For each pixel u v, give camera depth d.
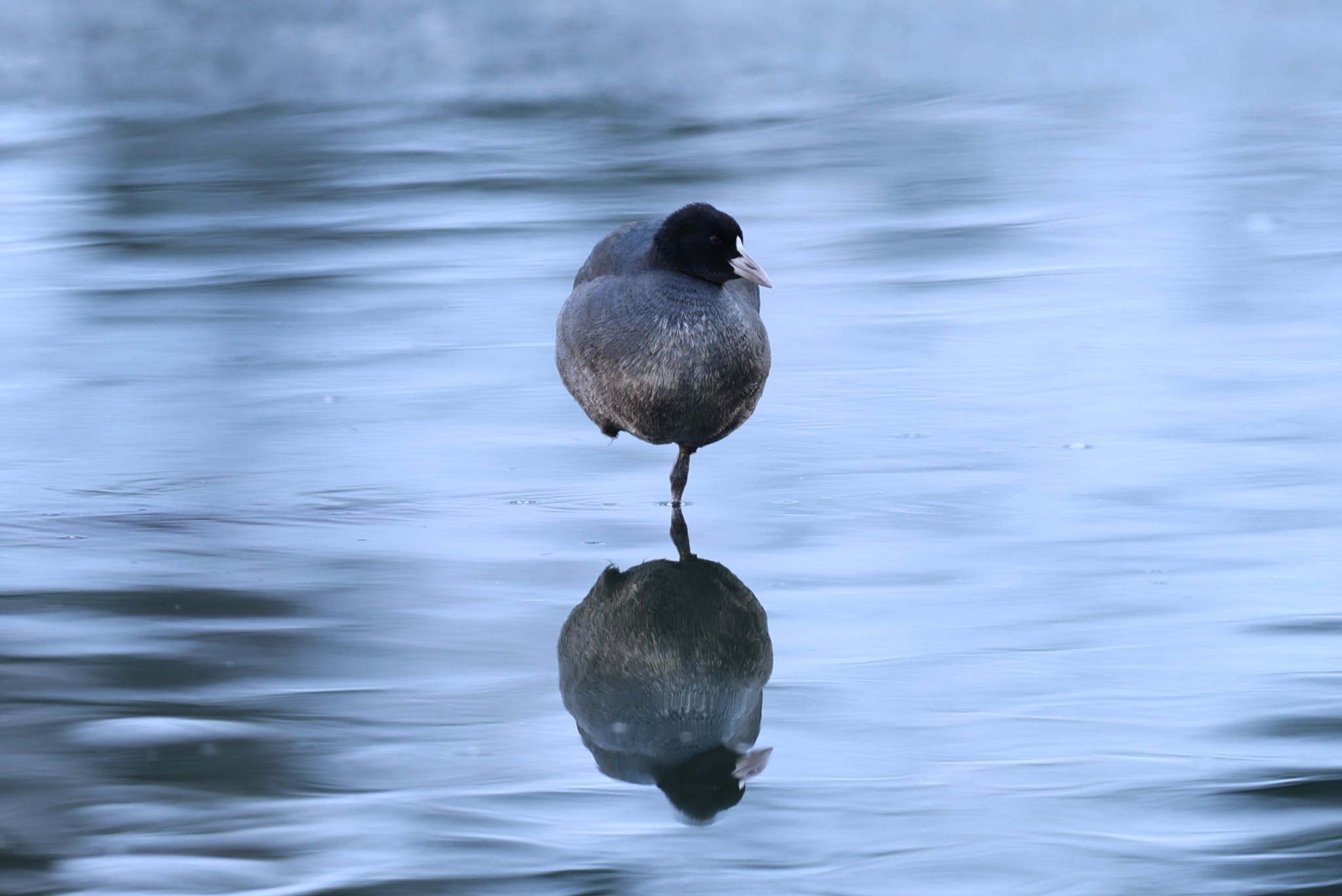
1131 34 37.81
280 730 8.77
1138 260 20.12
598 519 12.19
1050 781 8.13
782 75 34.78
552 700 9.23
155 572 11.08
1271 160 25.89
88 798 8.03
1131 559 10.98
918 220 22.67
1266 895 7.14
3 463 13.44
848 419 14.43
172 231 22.78
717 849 7.59
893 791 8.08
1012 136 28.70
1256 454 13.05
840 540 11.60
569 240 21.89
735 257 11.94
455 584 10.95
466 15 39.12
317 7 39.09
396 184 25.53
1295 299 18.00
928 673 9.40
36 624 10.14
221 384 15.81
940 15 40.06
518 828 7.82
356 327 17.88
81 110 31.50
